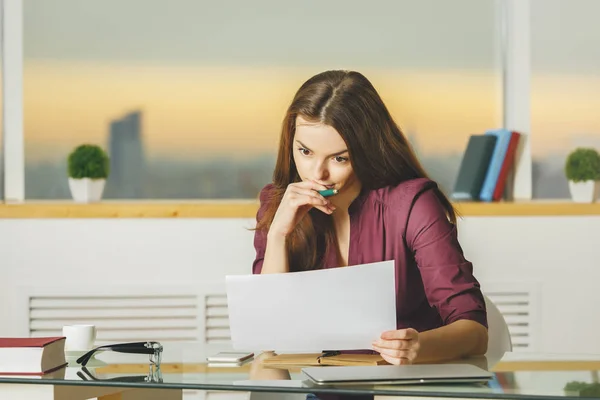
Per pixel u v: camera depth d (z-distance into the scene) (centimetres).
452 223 242
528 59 454
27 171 459
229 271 424
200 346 234
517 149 453
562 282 428
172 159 459
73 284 422
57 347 201
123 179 459
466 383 179
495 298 426
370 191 244
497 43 459
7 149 457
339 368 190
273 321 205
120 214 423
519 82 454
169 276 423
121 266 423
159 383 181
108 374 193
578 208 428
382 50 460
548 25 454
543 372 191
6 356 193
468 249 427
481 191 440
